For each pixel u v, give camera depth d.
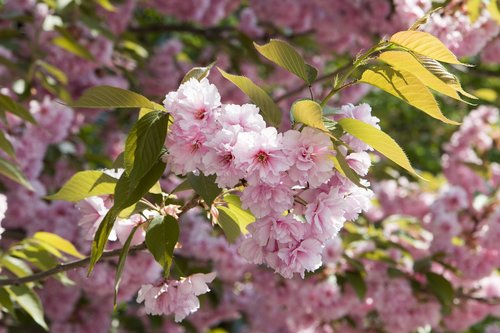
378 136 2.48
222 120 2.44
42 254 4.07
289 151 2.44
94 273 5.06
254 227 2.58
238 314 7.80
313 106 2.39
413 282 5.89
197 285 2.63
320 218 2.57
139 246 2.85
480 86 11.54
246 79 2.62
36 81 6.82
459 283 6.39
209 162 2.43
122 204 2.50
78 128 7.61
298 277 5.86
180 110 2.45
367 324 6.64
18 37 6.99
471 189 7.79
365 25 7.59
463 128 7.86
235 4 9.42
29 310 3.98
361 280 5.59
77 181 2.88
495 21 4.85
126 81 7.40
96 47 6.71
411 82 2.54
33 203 5.84
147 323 7.76
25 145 5.86
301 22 8.70
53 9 6.64
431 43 2.52
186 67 8.23
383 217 7.50
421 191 7.68
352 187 2.61
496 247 6.13
